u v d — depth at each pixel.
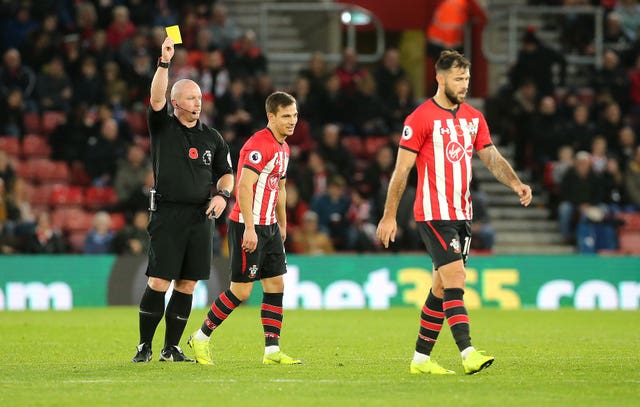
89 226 73.50
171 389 25.47
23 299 65.75
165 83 31.03
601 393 24.94
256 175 31.14
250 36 82.94
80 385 26.27
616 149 82.62
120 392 24.91
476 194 74.12
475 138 29.31
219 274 67.56
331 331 48.12
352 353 36.81
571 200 77.31
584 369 30.62
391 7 94.44
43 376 28.38
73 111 76.62
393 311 64.94
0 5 83.00
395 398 23.95
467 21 92.38
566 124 82.88
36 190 74.88
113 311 62.38
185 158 31.62
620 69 87.12
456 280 28.38
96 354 36.16
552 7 93.31
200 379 27.59
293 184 75.06
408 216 72.38
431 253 28.77
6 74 79.25
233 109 77.94
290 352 37.16
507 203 83.81
